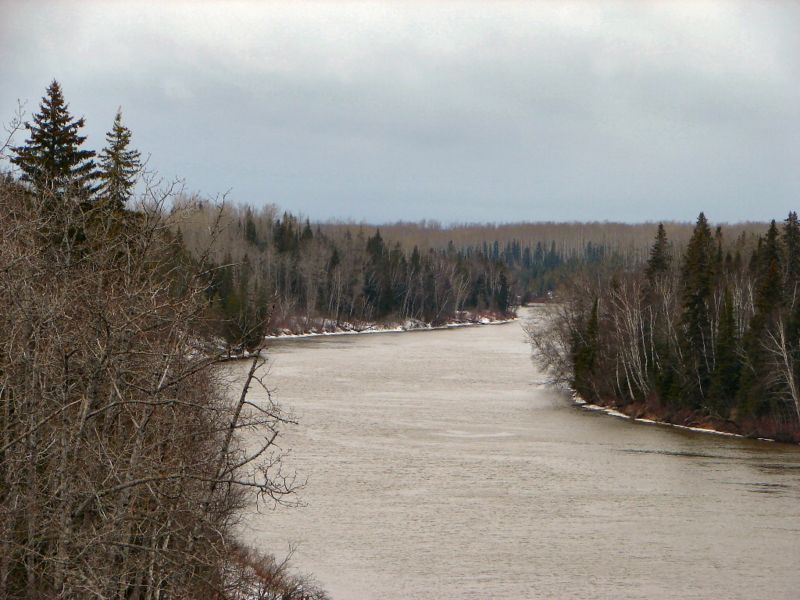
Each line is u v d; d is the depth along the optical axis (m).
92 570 11.87
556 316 88.00
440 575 28.38
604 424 60.19
